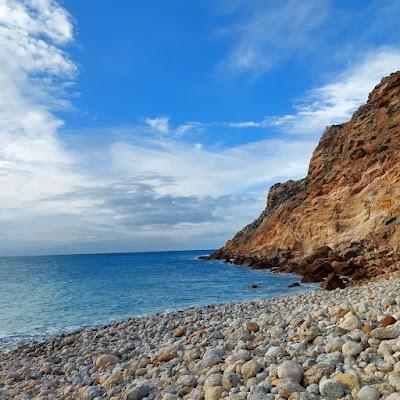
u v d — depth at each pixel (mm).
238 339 10094
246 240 95812
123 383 8820
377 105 66250
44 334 22703
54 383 10664
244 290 39438
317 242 58125
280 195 97188
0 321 27750
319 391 5734
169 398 6824
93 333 18719
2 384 11914
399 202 46594
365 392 5277
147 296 38688
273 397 5801
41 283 61531
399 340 6730
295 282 42938
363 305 10586
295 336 8812
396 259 37875
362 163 60156
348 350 6820
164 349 10727
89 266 120312
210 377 6957
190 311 22672
